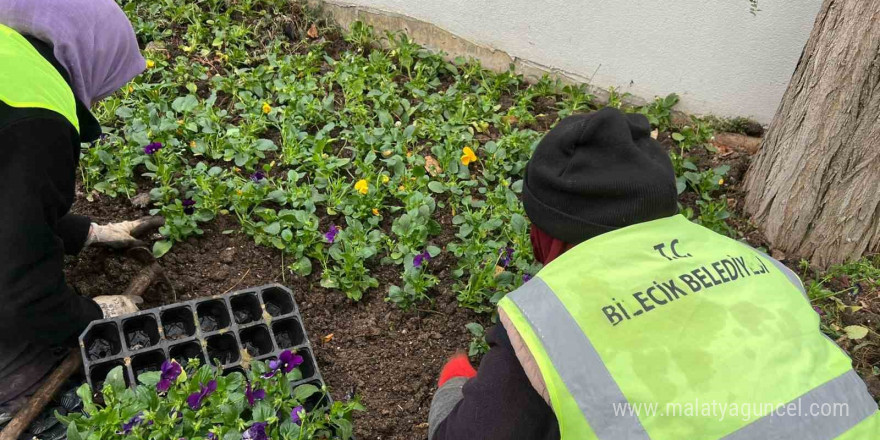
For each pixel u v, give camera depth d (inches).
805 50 112.6
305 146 126.3
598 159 54.7
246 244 112.7
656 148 58.7
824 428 51.5
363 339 103.0
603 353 50.3
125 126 123.2
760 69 133.7
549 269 54.2
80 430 77.7
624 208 54.2
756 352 51.9
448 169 126.7
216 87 136.9
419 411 96.0
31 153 67.6
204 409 80.0
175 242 110.3
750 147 140.3
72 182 75.1
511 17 146.9
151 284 104.3
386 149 128.6
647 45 139.6
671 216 58.3
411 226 112.2
